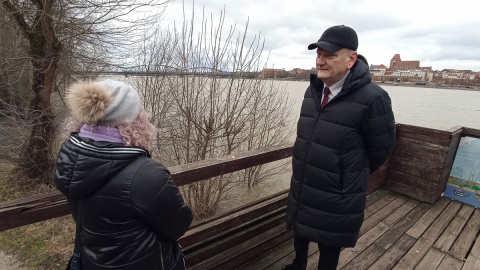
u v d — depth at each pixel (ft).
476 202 11.03
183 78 18.53
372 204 11.13
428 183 11.15
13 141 19.83
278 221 8.08
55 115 19.84
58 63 19.29
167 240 3.59
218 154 19.60
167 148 20.22
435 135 10.76
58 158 3.11
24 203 3.90
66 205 4.22
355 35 4.97
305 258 6.68
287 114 26.08
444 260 8.01
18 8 17.26
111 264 3.12
